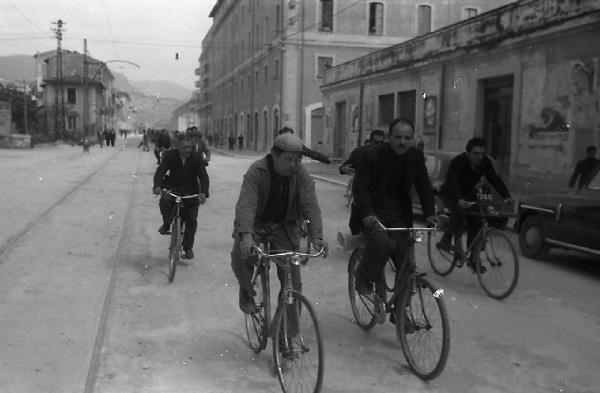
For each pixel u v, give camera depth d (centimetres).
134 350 476
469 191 679
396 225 479
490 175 668
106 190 1608
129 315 561
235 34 6444
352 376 438
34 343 482
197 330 527
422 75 2230
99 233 966
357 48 4259
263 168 425
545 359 484
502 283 647
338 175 2505
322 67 4250
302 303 395
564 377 450
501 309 618
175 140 729
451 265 728
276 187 429
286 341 401
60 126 7338
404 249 469
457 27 1944
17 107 6956
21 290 629
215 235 985
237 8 6278
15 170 2298
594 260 877
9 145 4594
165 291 645
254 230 443
